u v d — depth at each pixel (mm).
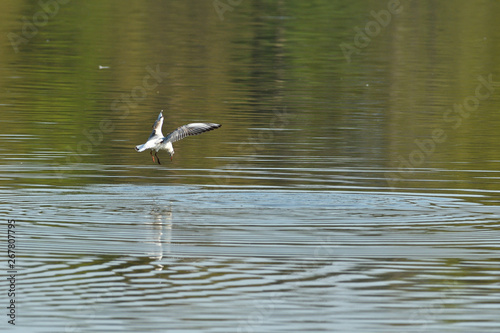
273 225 14922
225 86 30031
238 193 17312
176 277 12266
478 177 19109
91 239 13914
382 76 32344
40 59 33438
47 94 27922
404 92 29766
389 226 14992
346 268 12727
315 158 20766
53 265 12625
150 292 11672
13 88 28625
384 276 12453
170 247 13562
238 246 13688
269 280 12234
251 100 27984
